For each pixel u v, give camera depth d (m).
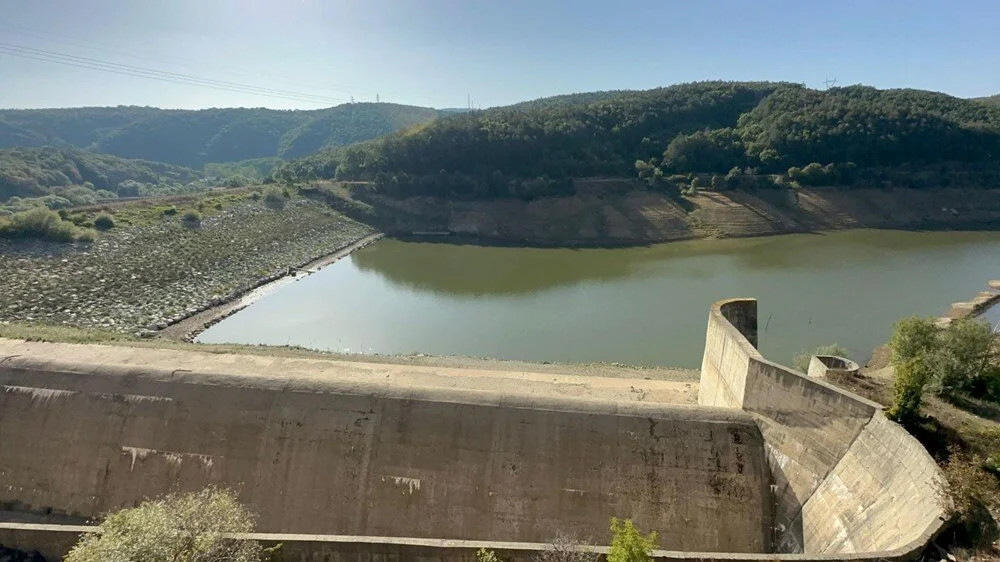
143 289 60.09
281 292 70.50
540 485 27.27
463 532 27.06
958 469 18.89
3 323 45.81
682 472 26.78
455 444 28.23
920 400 22.88
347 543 19.77
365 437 28.77
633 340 54.41
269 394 30.09
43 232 63.19
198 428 29.73
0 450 30.41
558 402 28.78
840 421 24.16
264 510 28.22
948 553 17.11
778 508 25.44
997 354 29.03
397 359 46.84
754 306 36.44
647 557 16.17
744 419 27.33
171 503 23.17
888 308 62.03
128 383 31.06
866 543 20.25
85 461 29.86
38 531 21.05
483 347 52.97
